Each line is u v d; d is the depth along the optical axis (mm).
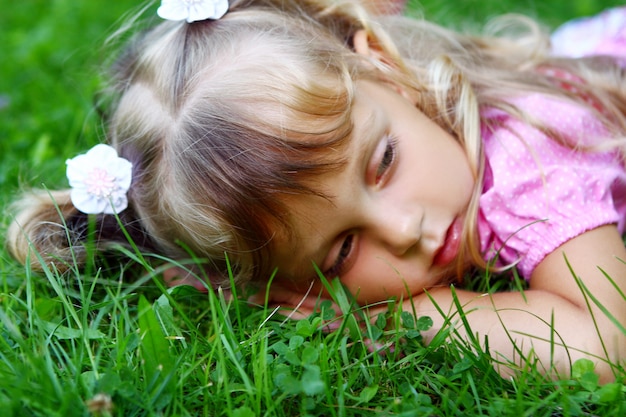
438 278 569
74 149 708
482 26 852
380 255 558
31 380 475
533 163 580
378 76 606
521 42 726
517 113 606
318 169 528
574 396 478
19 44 942
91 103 737
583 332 517
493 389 489
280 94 540
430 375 500
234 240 551
